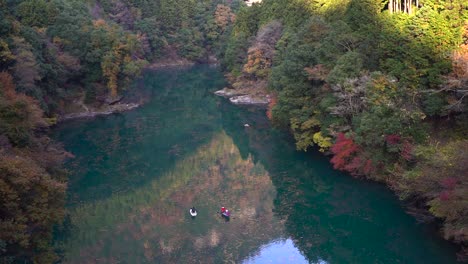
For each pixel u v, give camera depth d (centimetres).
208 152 5038
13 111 3200
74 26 6525
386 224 3100
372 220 3183
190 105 7256
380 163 3328
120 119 6300
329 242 2989
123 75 6812
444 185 2553
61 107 5997
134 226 3234
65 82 6256
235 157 4850
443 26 3650
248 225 3262
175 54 12350
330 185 3816
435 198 2697
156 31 11756
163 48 12050
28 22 6519
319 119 4078
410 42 3762
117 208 3553
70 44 6325
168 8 12444
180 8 12700
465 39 3644
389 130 3103
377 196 3378
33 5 6631
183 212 3494
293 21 6319
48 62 5575
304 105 4219
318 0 6147
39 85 5278
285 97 4309
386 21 4150
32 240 2455
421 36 3719
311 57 4191
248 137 5500
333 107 3681
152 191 3903
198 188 4003
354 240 2995
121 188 3969
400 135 3128
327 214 3359
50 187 2508
